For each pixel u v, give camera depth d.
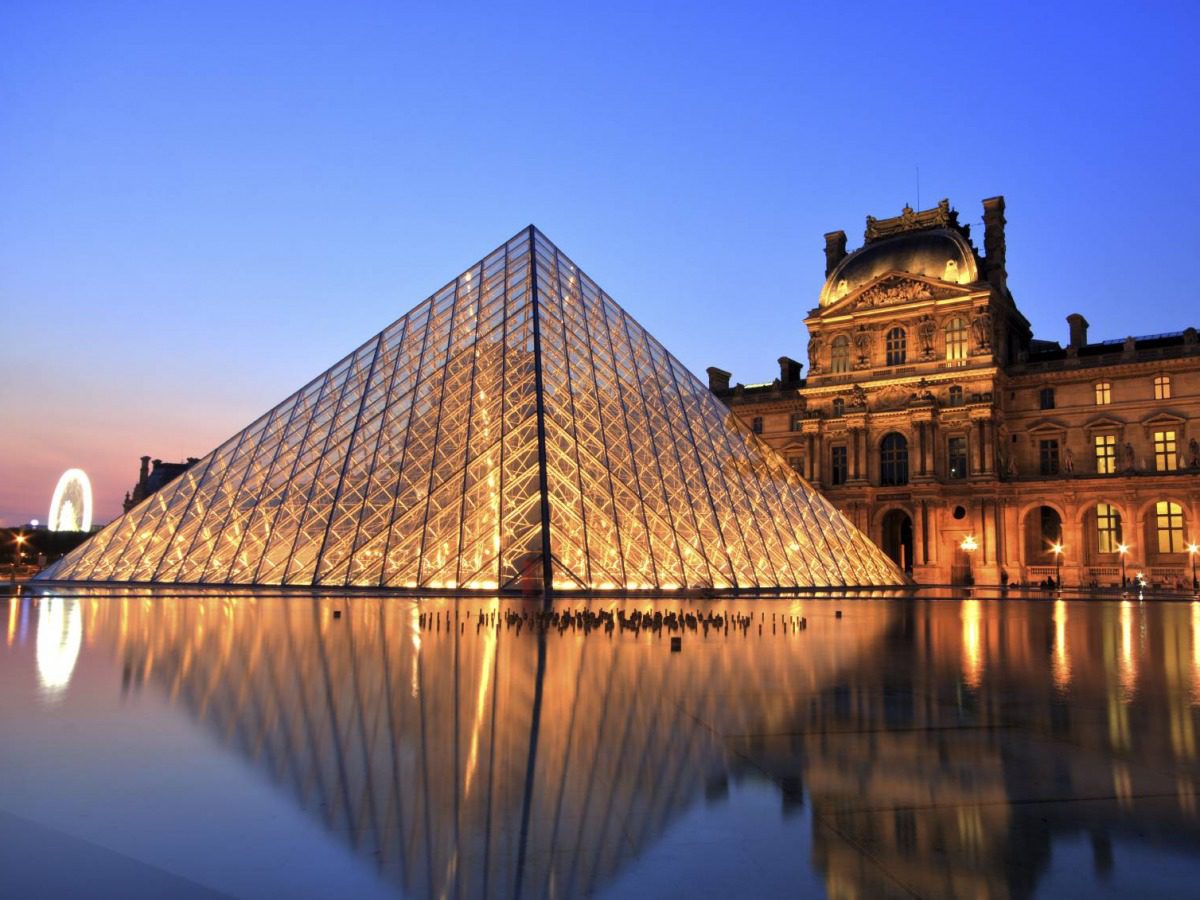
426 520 53.16
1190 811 10.40
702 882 8.25
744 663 23.09
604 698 17.34
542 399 55.66
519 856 8.91
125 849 9.04
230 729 14.40
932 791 11.16
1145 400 98.81
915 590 77.19
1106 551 100.81
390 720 15.12
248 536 56.31
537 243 69.81
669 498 58.38
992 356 102.12
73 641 26.30
